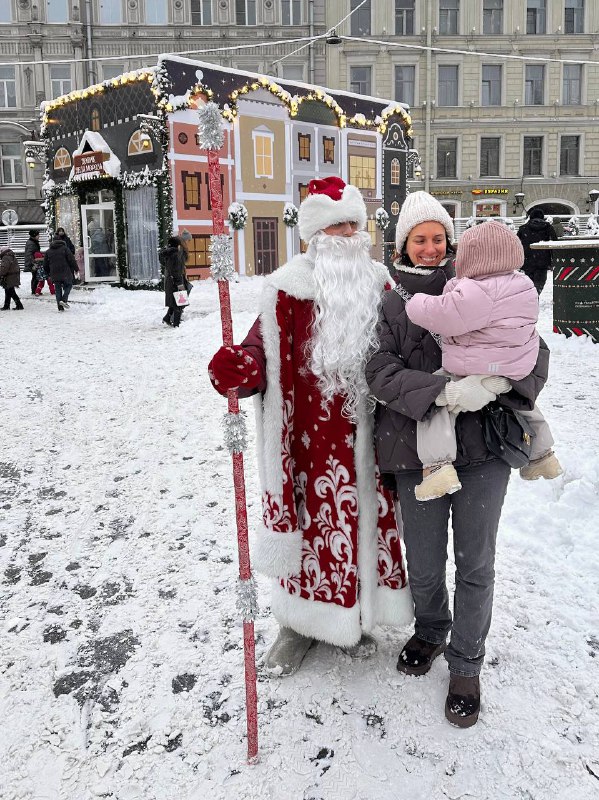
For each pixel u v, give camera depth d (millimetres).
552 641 2617
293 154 20234
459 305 1971
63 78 33219
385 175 23281
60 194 20047
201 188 17922
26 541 3652
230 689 2451
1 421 5832
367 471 2377
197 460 4758
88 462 4824
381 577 2473
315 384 2352
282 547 2369
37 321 12672
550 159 35469
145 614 2934
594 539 3309
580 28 34906
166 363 8078
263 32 33406
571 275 7871
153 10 32906
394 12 33688
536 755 2104
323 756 2141
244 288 16469
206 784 2057
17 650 2717
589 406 5406
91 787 2064
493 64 34625
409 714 2295
